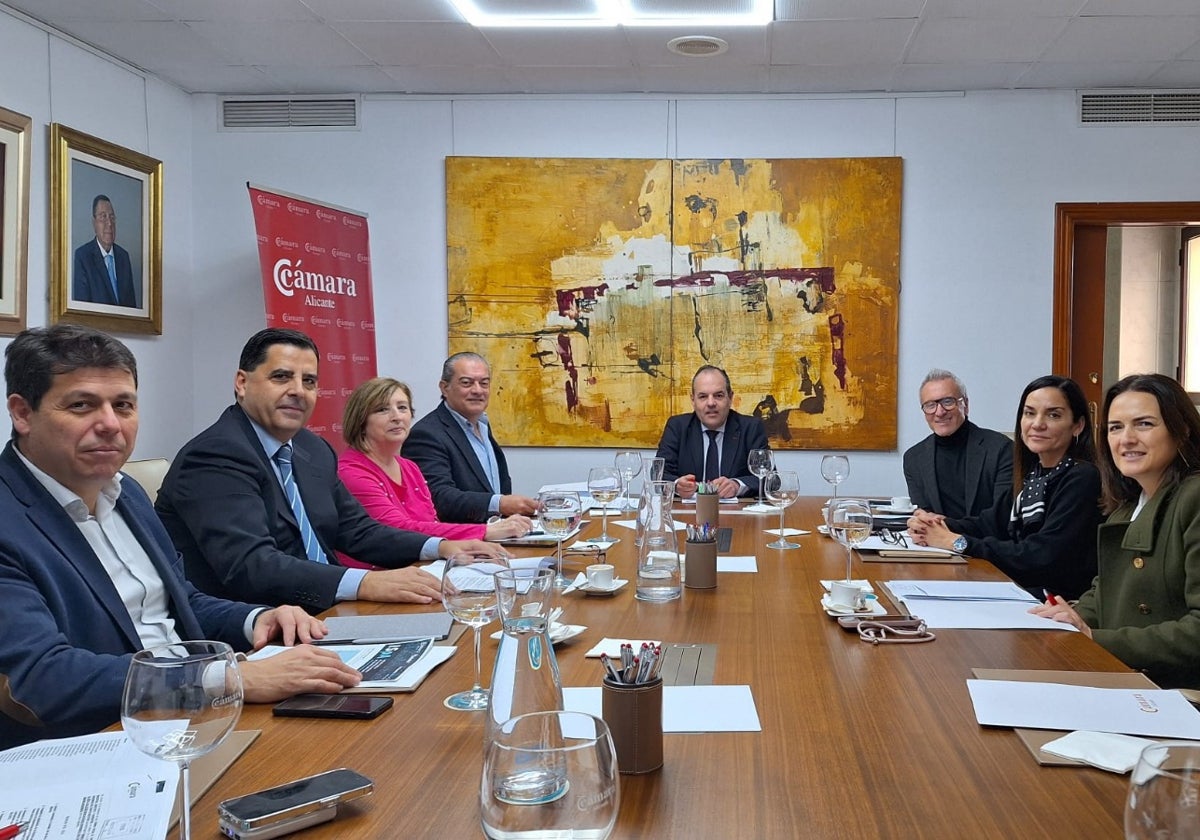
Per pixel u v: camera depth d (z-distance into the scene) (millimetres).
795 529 3215
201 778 1136
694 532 2291
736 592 2223
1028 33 4586
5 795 1080
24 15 4309
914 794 1098
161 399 5383
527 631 1177
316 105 5680
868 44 4758
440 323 5730
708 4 4277
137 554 1943
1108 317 7453
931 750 1230
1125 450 2252
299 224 5180
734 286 5594
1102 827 1009
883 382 5547
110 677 1514
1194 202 5402
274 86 5535
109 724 1528
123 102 5027
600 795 802
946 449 4016
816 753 1224
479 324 5680
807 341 5582
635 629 1872
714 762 1198
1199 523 2035
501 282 5660
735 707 1394
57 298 4438
